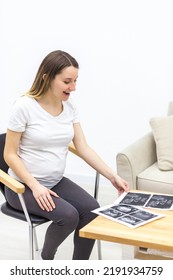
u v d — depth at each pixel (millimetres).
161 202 2180
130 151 2736
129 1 3426
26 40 3801
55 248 2240
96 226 1942
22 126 2205
